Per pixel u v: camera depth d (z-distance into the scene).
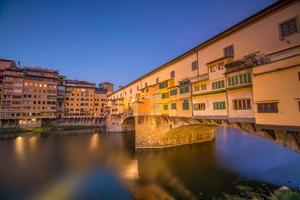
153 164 37.16
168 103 37.53
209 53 27.47
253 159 36.94
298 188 23.34
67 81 107.25
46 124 95.88
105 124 108.56
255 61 18.69
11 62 93.62
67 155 44.91
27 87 87.56
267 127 16.66
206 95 26.61
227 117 22.34
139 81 58.22
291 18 16.80
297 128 14.25
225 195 23.27
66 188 26.83
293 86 14.68
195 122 33.00
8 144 57.22
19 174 31.86
